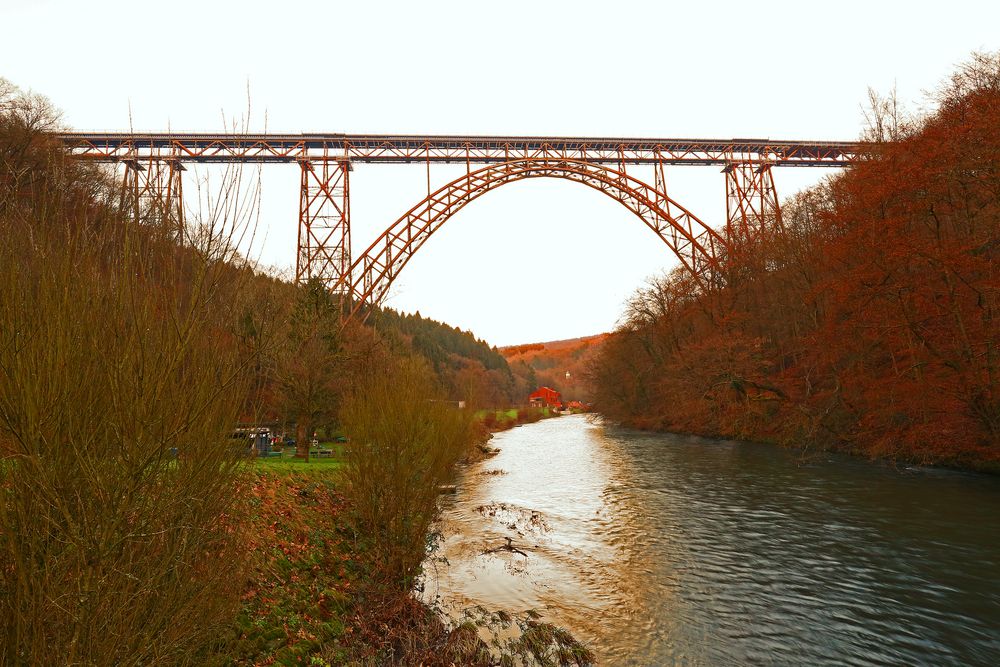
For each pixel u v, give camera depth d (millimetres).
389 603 9805
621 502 19531
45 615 2807
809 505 17656
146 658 3258
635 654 8523
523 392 153000
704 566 12422
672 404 49844
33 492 2824
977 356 21375
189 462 3357
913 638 8922
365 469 11328
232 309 3916
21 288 2932
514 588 11328
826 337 30297
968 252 21391
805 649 8641
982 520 15047
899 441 24609
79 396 2906
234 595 4242
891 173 22219
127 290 3188
